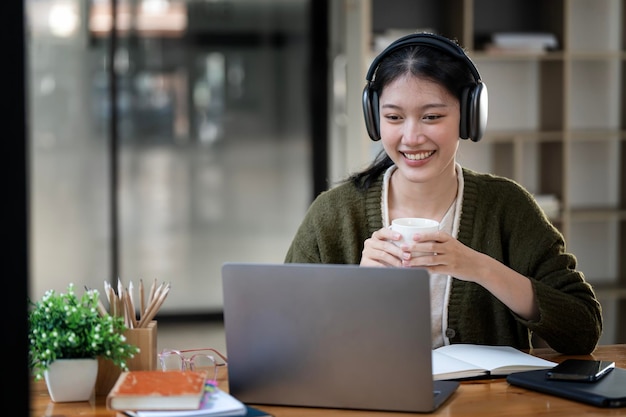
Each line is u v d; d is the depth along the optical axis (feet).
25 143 4.36
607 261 18.72
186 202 20.52
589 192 18.63
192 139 20.44
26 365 4.48
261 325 5.98
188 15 20.17
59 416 5.95
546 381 6.34
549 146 17.98
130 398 5.66
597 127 18.54
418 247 6.59
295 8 20.39
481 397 6.17
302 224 8.41
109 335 6.35
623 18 18.35
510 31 18.03
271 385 6.05
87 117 20.08
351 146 17.80
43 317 6.31
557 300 7.27
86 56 19.98
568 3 17.21
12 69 4.29
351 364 5.87
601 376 6.42
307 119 20.59
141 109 20.25
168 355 6.79
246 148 20.58
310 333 5.91
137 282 20.45
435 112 7.17
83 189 20.20
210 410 5.65
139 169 20.35
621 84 18.47
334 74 20.42
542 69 17.99
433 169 7.32
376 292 5.73
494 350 7.15
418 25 17.78
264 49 20.42
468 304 7.83
